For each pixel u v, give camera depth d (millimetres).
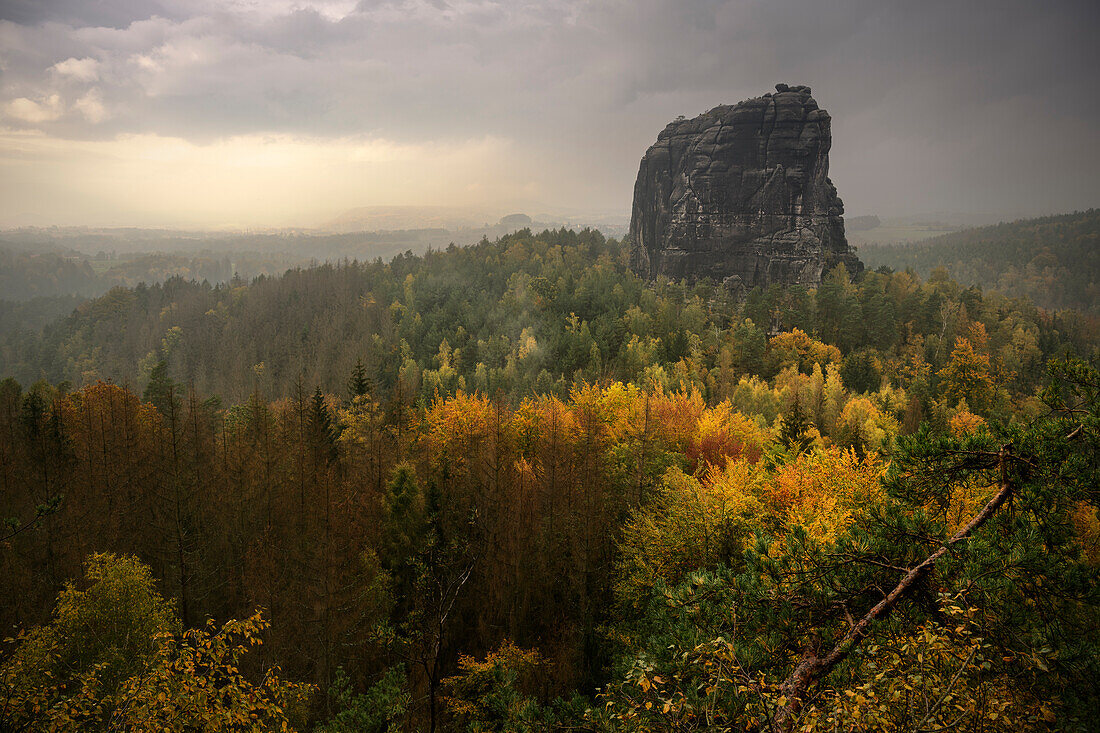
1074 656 8055
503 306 174000
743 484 31672
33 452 50312
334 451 53625
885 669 7512
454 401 57312
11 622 31703
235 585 39969
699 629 10523
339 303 198250
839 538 11016
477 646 35781
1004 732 7090
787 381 105625
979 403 106312
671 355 131125
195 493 43938
